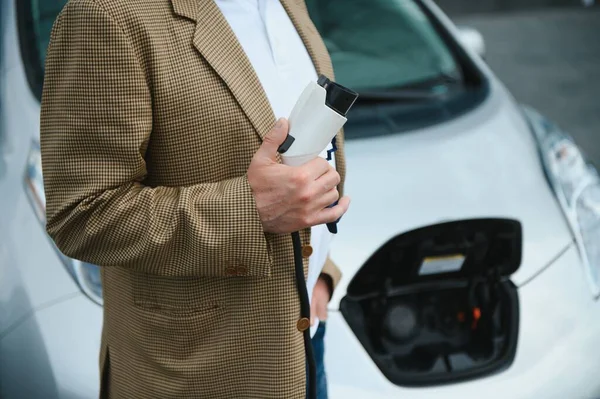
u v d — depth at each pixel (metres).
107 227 2.07
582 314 3.53
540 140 4.33
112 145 2.04
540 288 3.57
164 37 2.06
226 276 2.20
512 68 10.15
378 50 4.61
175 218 2.07
